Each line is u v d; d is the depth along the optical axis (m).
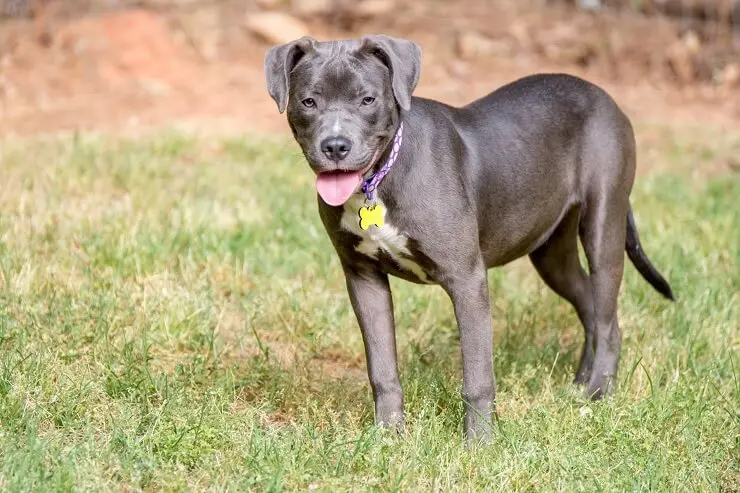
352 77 6.68
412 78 6.79
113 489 6.24
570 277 8.82
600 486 6.45
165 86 16.03
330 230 7.08
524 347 8.74
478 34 18.09
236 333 8.80
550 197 7.92
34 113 14.77
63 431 6.89
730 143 13.91
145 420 7.06
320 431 7.10
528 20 18.50
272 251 10.25
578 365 8.85
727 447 7.03
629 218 8.67
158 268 9.56
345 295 9.66
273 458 6.55
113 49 16.62
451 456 6.75
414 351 8.55
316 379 8.11
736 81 16.53
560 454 6.76
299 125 6.86
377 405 7.30
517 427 7.09
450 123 7.28
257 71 16.91
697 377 7.96
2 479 6.11
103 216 10.52
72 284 8.99
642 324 9.03
